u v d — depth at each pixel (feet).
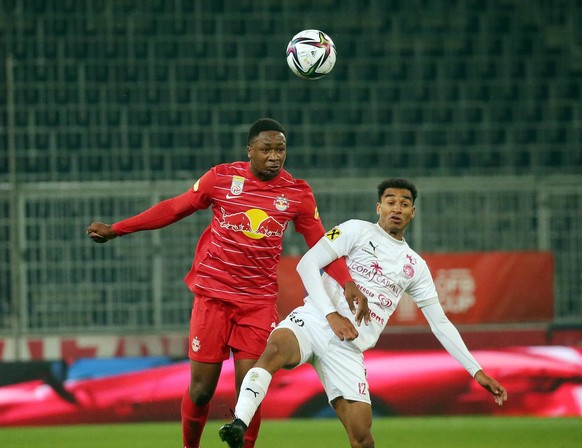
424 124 180.24
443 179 156.25
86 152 170.09
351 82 180.24
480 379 69.10
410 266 69.97
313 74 79.10
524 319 152.46
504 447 104.06
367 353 138.31
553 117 183.21
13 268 151.84
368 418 66.54
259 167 70.38
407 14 184.96
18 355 150.41
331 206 155.63
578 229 157.89
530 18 187.21
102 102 172.14
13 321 151.84
